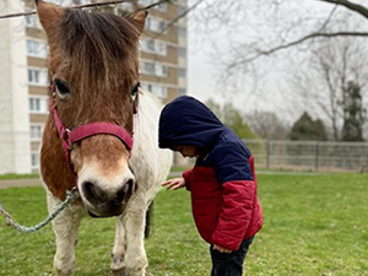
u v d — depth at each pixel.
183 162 17.64
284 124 29.39
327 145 16.55
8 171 15.97
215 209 1.99
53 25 1.61
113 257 3.02
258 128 32.88
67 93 1.53
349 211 5.72
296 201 6.73
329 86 23.53
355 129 23.09
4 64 17.39
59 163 1.96
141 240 2.32
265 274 3.10
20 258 3.61
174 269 3.28
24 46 17.73
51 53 1.57
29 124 18.61
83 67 1.47
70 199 1.90
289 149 17.06
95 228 4.68
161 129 1.94
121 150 1.51
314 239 4.17
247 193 1.83
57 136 1.88
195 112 1.95
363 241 4.08
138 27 1.86
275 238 4.22
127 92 1.57
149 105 2.90
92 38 1.49
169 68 26.56
